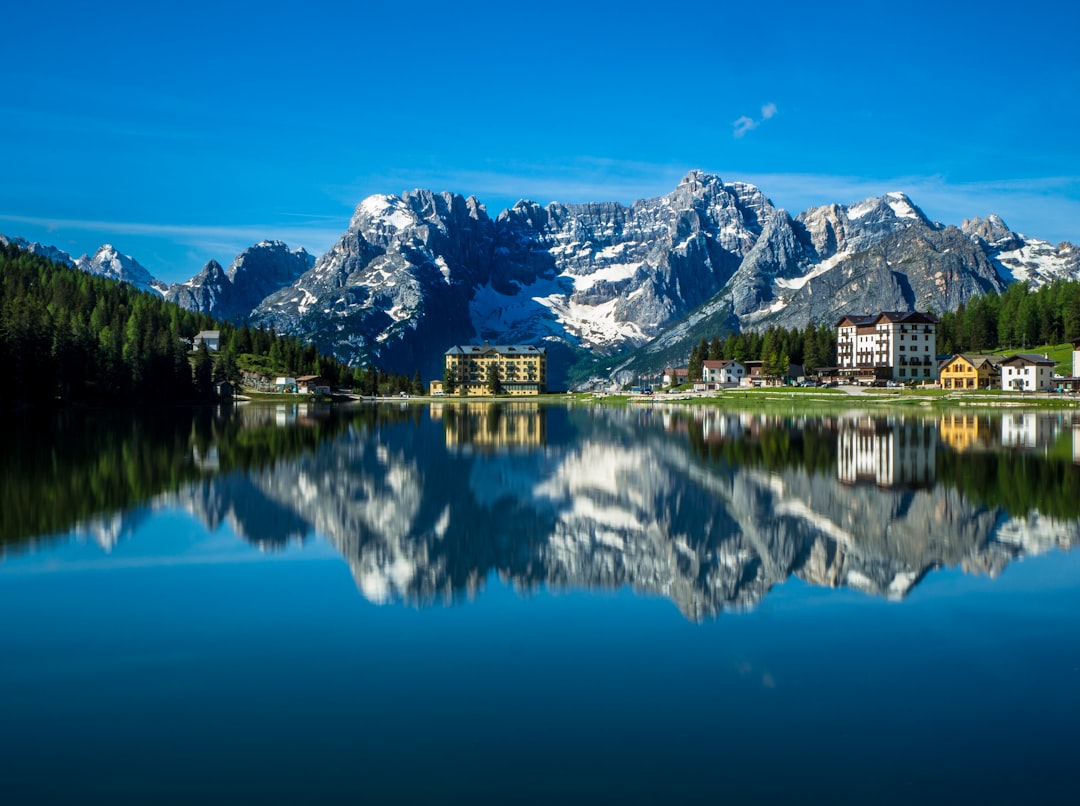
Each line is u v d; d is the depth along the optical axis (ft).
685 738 67.26
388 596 108.47
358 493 199.00
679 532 151.43
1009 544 135.23
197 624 96.63
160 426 437.58
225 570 121.70
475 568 123.85
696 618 97.81
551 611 101.35
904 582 112.27
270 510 172.55
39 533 146.30
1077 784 59.88
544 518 167.84
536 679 79.56
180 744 67.00
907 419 463.42
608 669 81.92
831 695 75.05
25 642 90.48
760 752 64.95
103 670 82.43
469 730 69.10
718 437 361.92
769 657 84.48
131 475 223.51
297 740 67.56
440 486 212.64
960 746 65.51
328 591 110.73
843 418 487.61
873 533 146.10
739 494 195.62
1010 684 76.95
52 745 66.95
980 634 90.48
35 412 539.29
